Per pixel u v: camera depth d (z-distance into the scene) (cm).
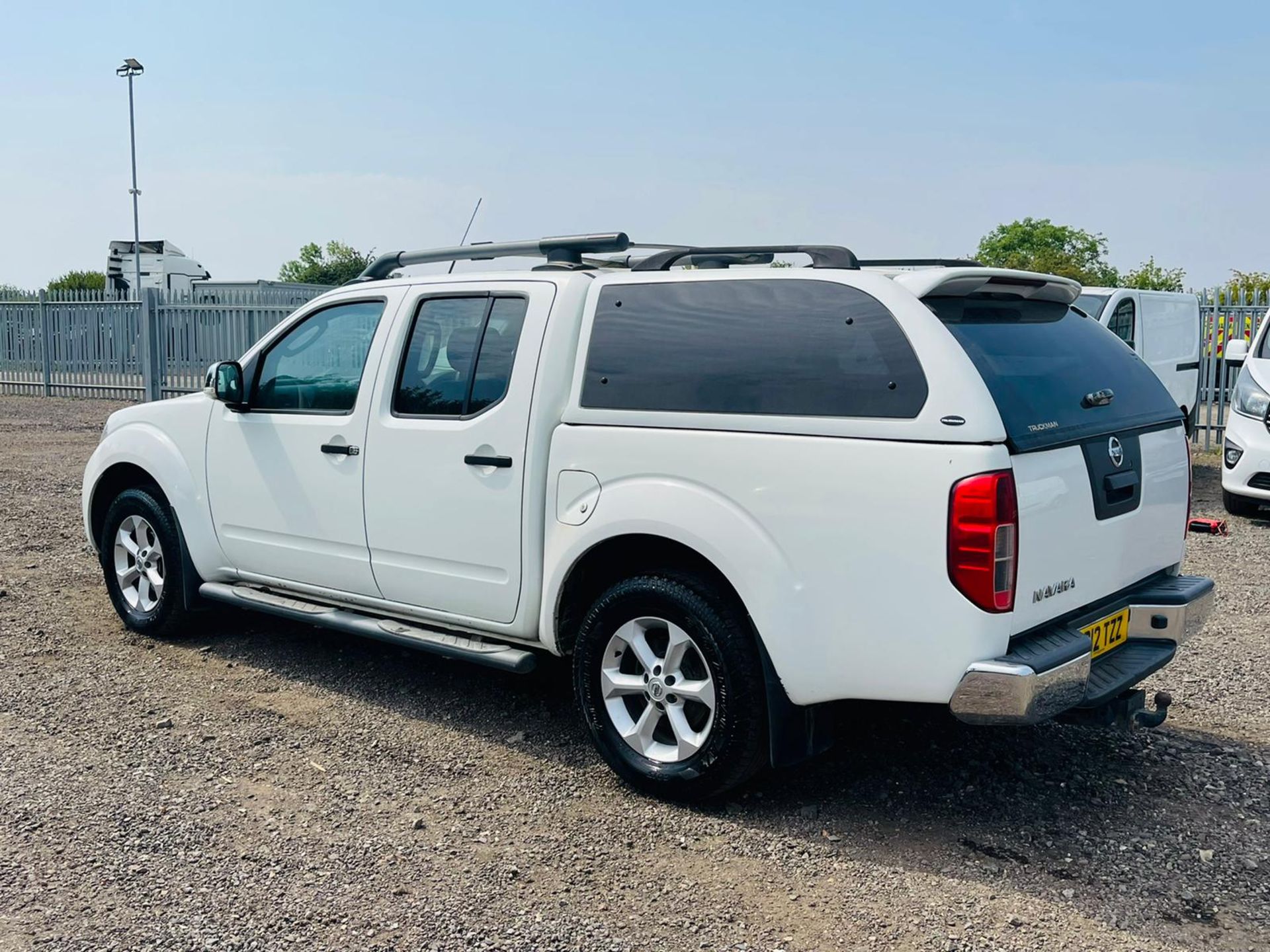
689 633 396
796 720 388
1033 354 397
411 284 499
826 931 328
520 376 445
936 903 345
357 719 496
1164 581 445
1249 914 339
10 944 314
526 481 439
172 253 3250
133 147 2966
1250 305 1543
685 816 404
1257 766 451
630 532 407
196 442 570
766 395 386
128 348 2241
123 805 405
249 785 425
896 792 424
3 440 1574
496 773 440
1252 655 602
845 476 362
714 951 317
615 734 422
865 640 361
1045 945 321
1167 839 388
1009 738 477
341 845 378
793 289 391
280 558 538
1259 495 991
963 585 343
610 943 320
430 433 469
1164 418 445
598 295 439
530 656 449
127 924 326
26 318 2409
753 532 380
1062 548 371
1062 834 391
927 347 357
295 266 5453
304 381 530
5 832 382
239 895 343
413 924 328
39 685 534
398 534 484
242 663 573
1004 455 344
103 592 711
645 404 413
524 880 356
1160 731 491
